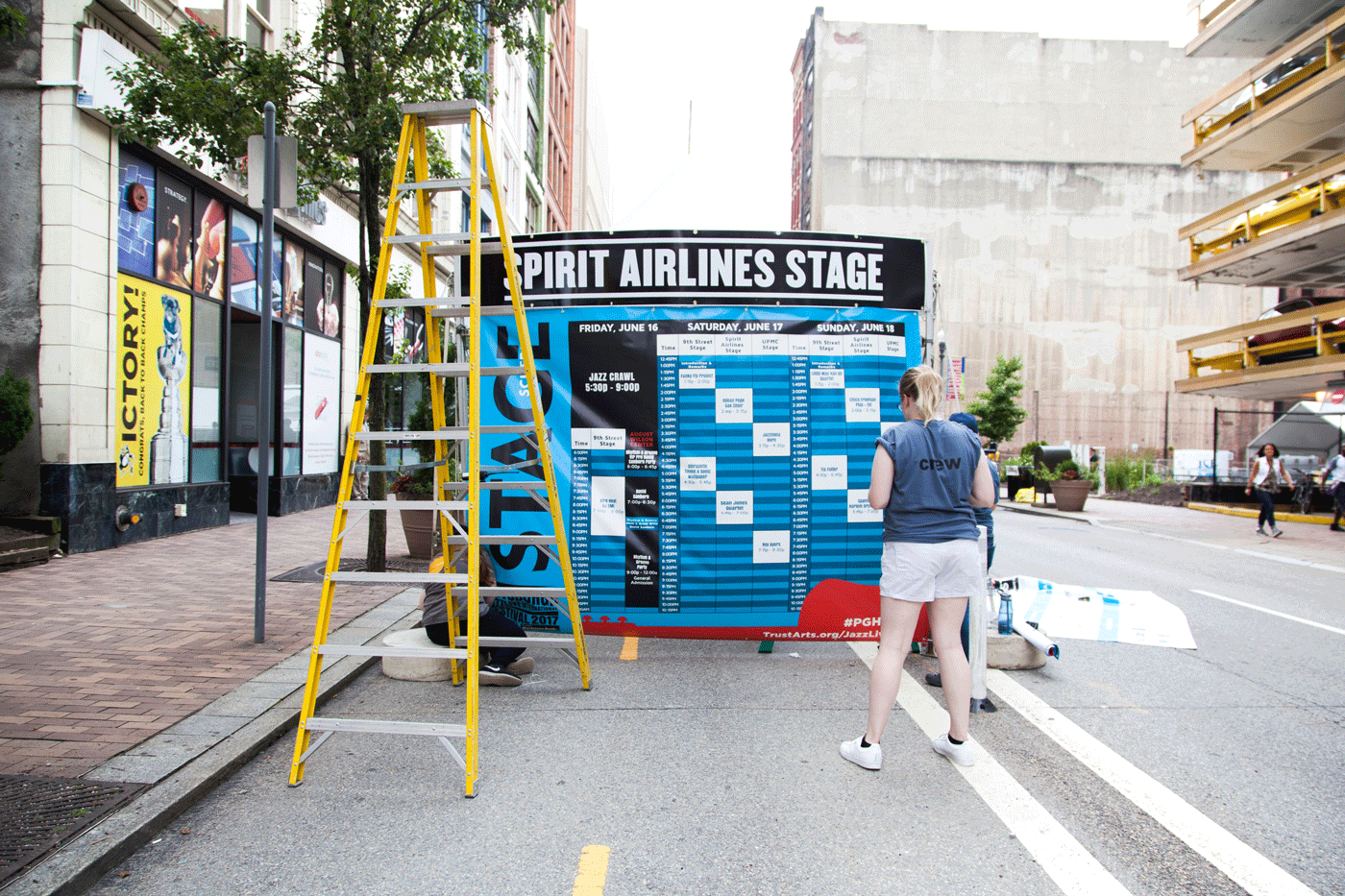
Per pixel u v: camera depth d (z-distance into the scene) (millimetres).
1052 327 62438
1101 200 62812
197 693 4316
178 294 10484
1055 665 5574
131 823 2908
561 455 5492
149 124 7086
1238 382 18984
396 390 14094
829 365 5531
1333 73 16375
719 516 5453
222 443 11625
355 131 7141
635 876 2719
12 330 8492
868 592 5492
